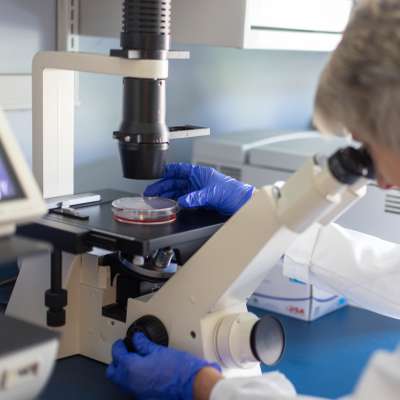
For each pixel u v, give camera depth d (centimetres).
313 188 106
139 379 115
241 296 124
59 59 137
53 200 138
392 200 188
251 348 115
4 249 85
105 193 152
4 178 90
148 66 121
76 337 133
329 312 190
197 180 143
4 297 157
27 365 89
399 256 146
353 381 148
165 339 122
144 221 127
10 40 179
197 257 119
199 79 236
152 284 133
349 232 158
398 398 88
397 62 84
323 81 94
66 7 188
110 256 131
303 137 236
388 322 184
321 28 192
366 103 88
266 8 168
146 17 120
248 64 255
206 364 113
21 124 185
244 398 104
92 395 120
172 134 129
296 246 152
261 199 113
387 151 90
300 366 154
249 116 262
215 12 166
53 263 122
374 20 88
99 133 208
